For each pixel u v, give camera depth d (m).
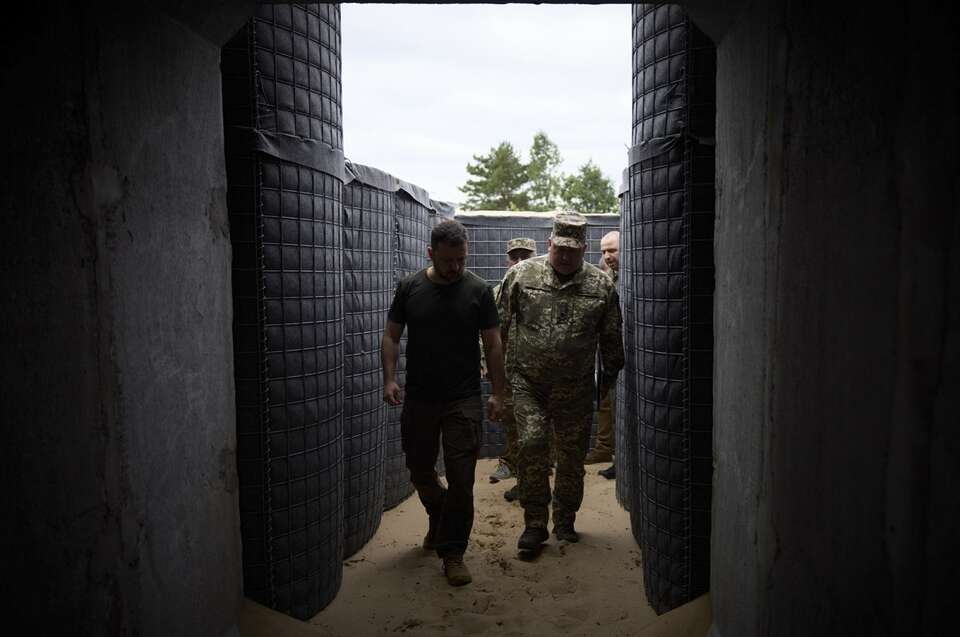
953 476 0.93
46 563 1.42
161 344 1.96
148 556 1.86
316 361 3.05
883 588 1.13
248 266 2.77
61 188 1.49
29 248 1.38
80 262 1.56
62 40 1.50
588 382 4.11
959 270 0.91
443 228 3.45
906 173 1.05
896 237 1.08
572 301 4.07
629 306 3.92
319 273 3.05
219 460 2.42
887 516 1.11
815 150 1.42
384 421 4.45
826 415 1.36
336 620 3.09
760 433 1.84
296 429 2.93
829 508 1.35
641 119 3.06
